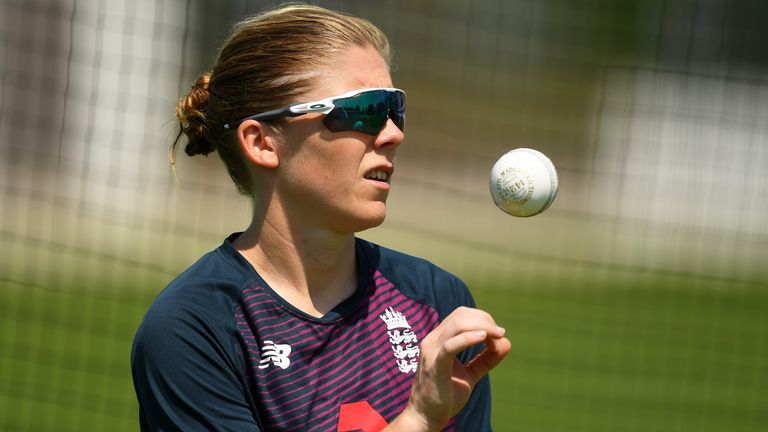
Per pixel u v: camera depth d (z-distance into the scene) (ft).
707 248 170.71
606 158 226.38
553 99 246.27
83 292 126.72
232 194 185.57
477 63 254.06
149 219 169.99
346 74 33.01
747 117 215.92
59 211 173.99
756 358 113.50
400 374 33.06
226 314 32.22
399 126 33.91
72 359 100.89
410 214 185.88
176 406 32.07
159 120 199.21
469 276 146.00
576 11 258.16
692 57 240.32
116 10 211.82
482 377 34.37
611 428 89.04
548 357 109.81
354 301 33.35
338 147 32.53
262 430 32.09
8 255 144.56
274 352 32.04
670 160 206.28
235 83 33.81
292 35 33.32
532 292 138.82
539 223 184.96
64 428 82.12
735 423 92.07
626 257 163.84
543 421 89.81
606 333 120.78
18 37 214.90
